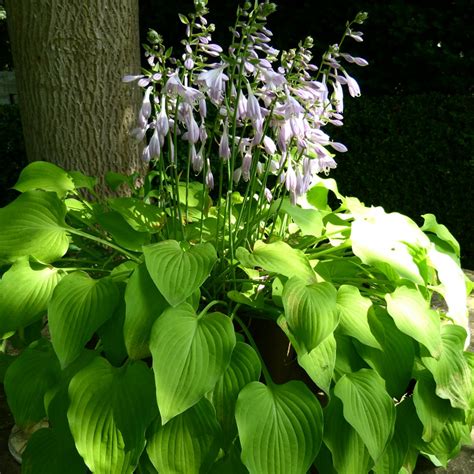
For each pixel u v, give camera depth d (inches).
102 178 146.6
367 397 74.4
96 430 69.4
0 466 93.0
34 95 141.6
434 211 223.8
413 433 81.8
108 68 140.8
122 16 140.5
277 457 68.4
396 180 225.1
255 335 84.8
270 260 82.1
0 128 239.6
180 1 246.8
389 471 78.7
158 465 70.4
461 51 225.6
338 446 73.9
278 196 105.7
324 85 85.2
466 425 88.7
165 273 74.0
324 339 75.7
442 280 93.4
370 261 86.3
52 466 76.5
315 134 81.9
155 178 166.4
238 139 91.8
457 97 212.8
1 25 339.0
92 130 142.9
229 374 72.0
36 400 76.4
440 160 217.9
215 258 77.0
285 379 87.3
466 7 219.1
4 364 90.2
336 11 234.7
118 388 71.2
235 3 239.9
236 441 73.4
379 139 222.8
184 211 103.2
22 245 84.8
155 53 80.9
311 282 79.9
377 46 235.0
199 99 77.2
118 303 77.0
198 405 71.1
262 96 79.4
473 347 139.2
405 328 77.5
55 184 103.4
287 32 243.1
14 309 77.1
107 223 95.3
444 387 80.0
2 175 245.0
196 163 82.9
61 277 82.4
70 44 136.8
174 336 70.1
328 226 108.3
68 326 72.7
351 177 229.5
